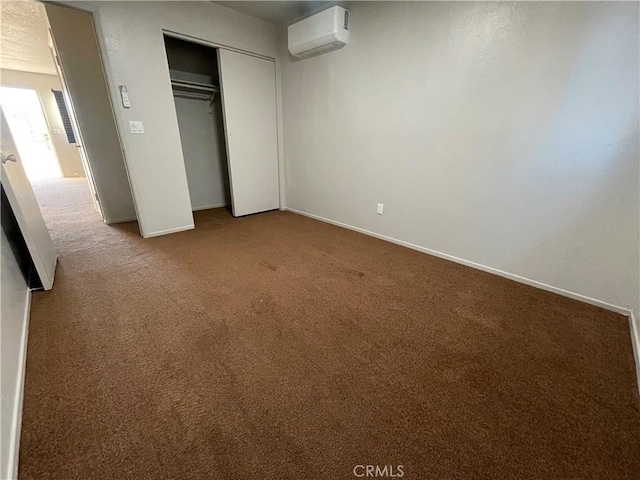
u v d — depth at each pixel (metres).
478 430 1.01
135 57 2.37
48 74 6.32
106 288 1.87
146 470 0.87
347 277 2.11
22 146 6.96
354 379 1.22
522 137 1.87
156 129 2.62
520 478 0.87
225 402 1.10
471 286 2.01
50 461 0.89
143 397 1.11
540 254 1.96
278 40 3.30
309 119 3.29
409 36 2.23
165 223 2.91
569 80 1.63
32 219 1.82
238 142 3.34
